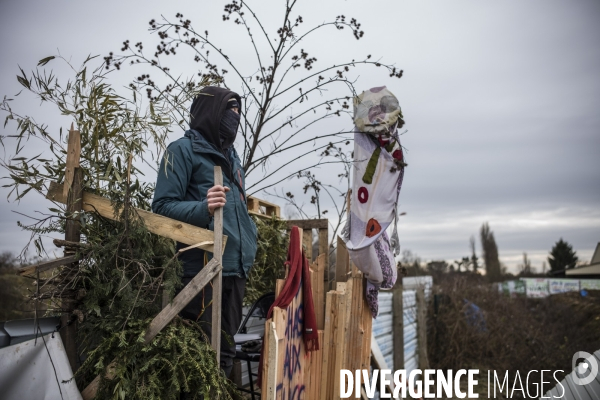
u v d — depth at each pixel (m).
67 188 2.67
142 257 2.69
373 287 4.59
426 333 12.02
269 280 5.02
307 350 3.81
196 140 3.04
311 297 3.82
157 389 2.41
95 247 2.60
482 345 12.21
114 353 2.48
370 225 3.86
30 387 2.38
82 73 2.75
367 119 3.79
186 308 2.88
